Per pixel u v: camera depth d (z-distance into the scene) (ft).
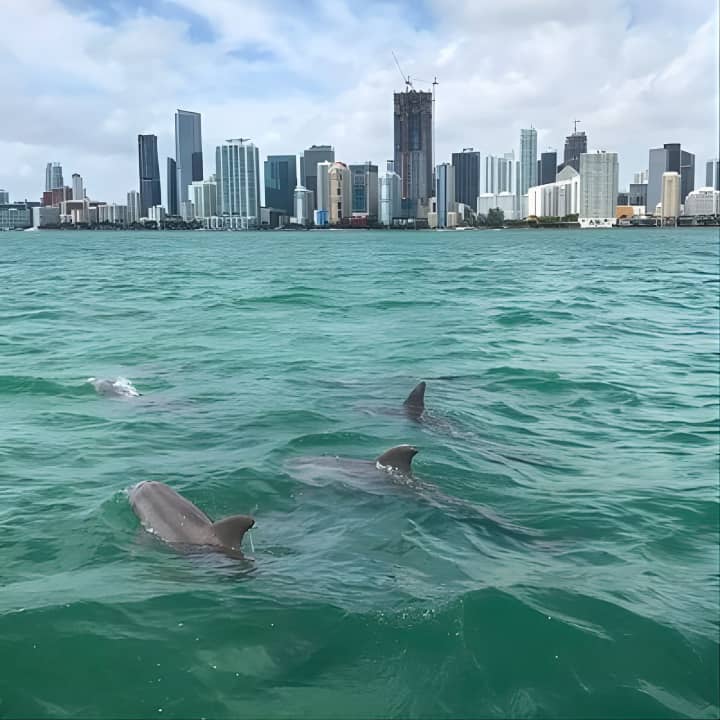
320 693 21.40
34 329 91.97
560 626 25.12
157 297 130.93
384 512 34.58
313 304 119.34
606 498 37.83
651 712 21.34
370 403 54.90
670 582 29.12
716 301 129.70
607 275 194.18
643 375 66.95
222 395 57.06
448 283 164.14
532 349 79.25
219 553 29.91
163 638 23.81
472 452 44.39
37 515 34.01
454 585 27.61
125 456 42.60
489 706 21.21
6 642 23.56
